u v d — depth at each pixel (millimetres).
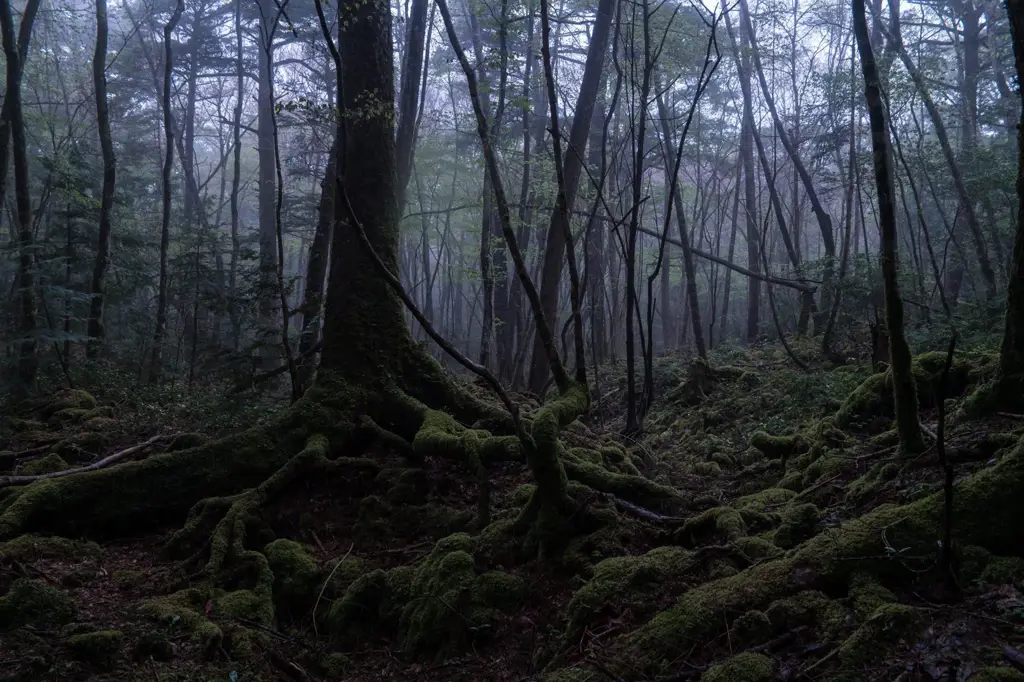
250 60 26938
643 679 3867
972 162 14047
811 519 4812
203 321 13523
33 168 17422
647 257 29875
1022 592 3564
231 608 5387
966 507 4047
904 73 13445
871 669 3350
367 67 7773
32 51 21141
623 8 13961
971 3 19125
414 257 31828
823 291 14844
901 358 5004
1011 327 5070
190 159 27109
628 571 4758
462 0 19406
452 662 4789
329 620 5488
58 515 6336
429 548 6047
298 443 7047
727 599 4105
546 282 11781
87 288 12984
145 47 24641
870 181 14523
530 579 5242
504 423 7574
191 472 6699
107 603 5445
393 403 7477
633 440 8648
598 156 21516
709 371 12367
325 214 9758
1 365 10211
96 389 10398
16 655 4480
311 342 9406
